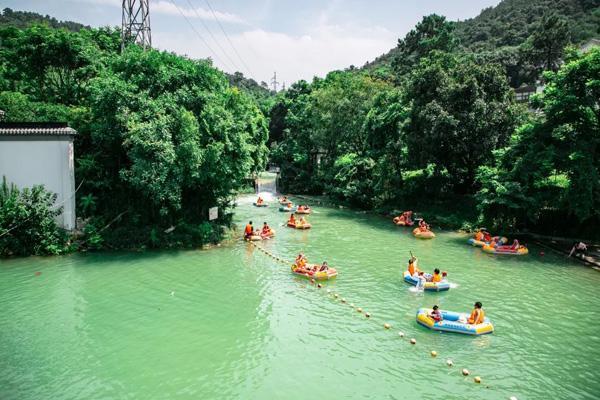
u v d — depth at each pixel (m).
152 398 12.98
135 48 31.89
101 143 29.58
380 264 27.34
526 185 32.03
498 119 37.12
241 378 14.16
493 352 16.20
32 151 26.94
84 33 47.84
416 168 44.59
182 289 22.11
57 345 16.08
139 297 20.88
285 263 27.12
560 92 30.20
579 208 29.27
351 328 18.08
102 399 12.88
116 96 27.58
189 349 16.02
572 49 32.03
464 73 39.69
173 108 27.86
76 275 23.61
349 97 57.28
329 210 50.22
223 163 29.33
